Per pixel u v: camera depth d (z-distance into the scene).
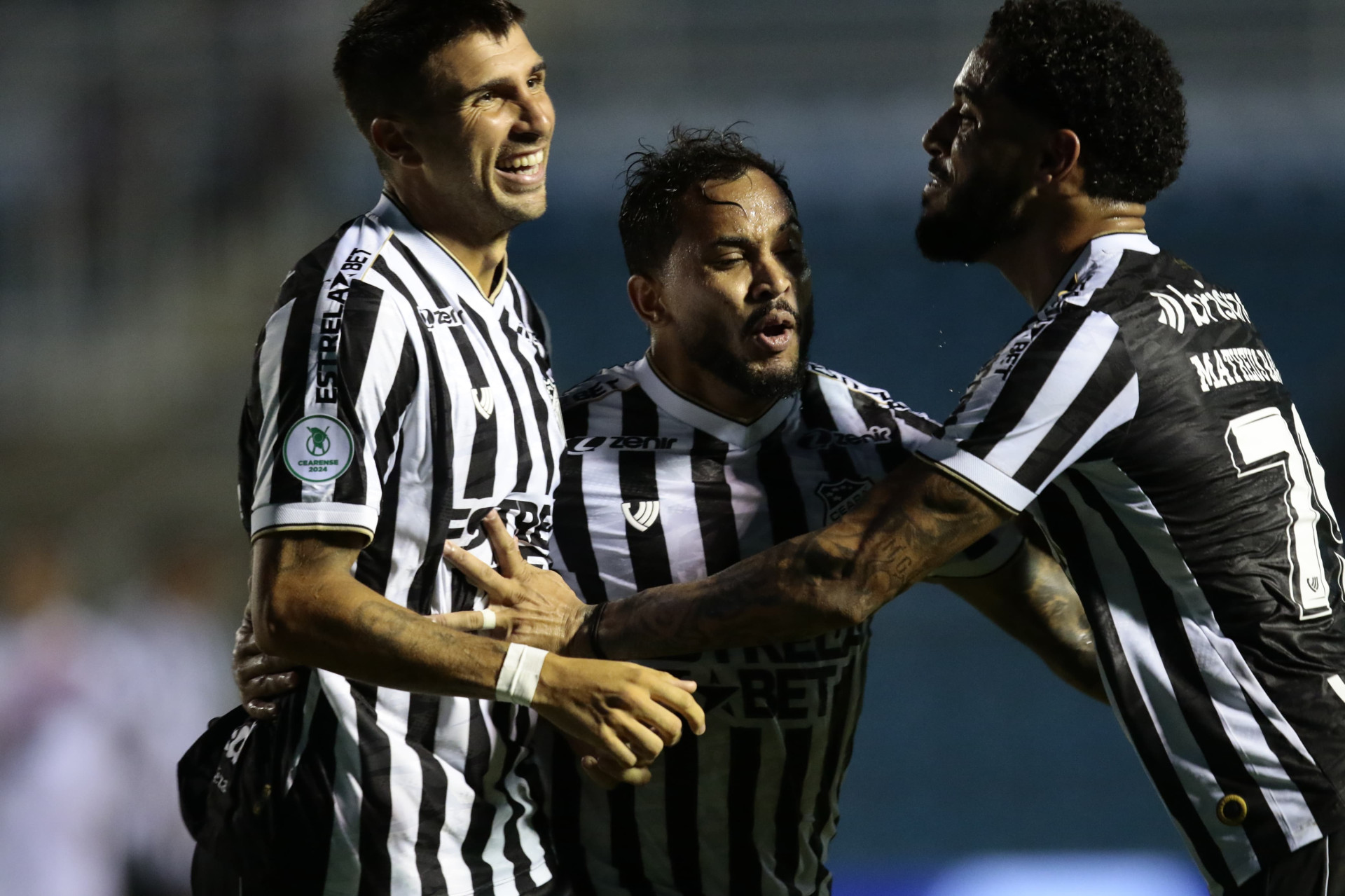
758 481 11.20
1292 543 10.39
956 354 41.78
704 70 47.28
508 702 9.40
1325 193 43.16
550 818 11.12
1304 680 10.25
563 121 46.19
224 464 38.44
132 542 36.53
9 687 23.38
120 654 24.92
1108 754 35.12
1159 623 10.34
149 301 40.44
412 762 9.84
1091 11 10.80
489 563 10.23
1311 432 39.41
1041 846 33.59
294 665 9.96
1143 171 10.76
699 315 10.80
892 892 23.92
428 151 10.10
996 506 9.91
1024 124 10.76
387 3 10.09
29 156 41.56
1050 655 12.42
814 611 10.04
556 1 48.72
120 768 24.16
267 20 42.97
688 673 10.88
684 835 11.09
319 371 9.35
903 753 35.75
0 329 40.00
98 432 39.12
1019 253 11.23
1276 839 10.13
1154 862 25.81
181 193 41.09
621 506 11.13
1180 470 10.12
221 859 10.23
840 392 11.76
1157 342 10.13
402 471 9.69
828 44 48.00
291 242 40.97
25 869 22.61
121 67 42.22
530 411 10.38
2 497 37.69
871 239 43.31
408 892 9.84
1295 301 42.16
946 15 48.47
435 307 9.98
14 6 43.28
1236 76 45.34
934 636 36.75
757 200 10.74
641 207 11.09
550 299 43.44
